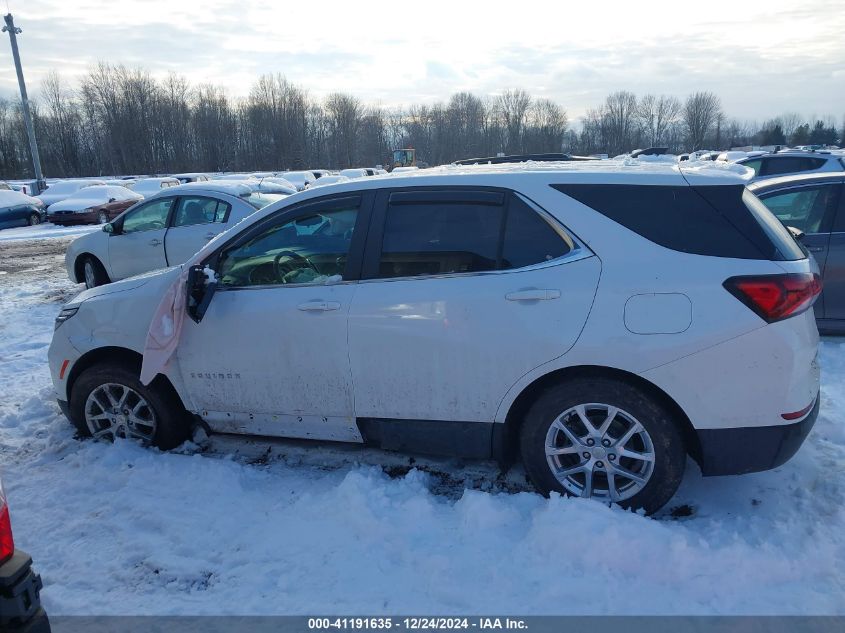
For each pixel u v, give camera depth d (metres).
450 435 3.60
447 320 3.44
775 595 2.78
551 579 2.89
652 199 3.33
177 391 4.12
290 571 3.06
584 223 3.35
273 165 79.56
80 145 75.38
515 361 3.36
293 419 3.90
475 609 2.77
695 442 3.28
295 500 3.68
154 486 3.84
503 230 3.48
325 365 3.71
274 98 78.25
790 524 3.19
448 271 3.53
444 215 3.59
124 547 3.33
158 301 4.12
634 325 3.18
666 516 3.45
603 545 2.96
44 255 16.64
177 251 9.27
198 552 3.26
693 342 3.11
